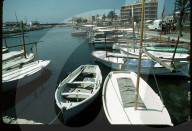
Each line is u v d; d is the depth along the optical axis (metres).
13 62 17.11
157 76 13.54
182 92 11.16
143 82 9.75
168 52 17.89
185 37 21.30
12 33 69.94
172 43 20.22
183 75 12.88
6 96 11.21
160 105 7.12
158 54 17.38
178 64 12.57
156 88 11.97
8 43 41.50
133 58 15.77
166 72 12.98
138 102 7.09
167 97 10.55
